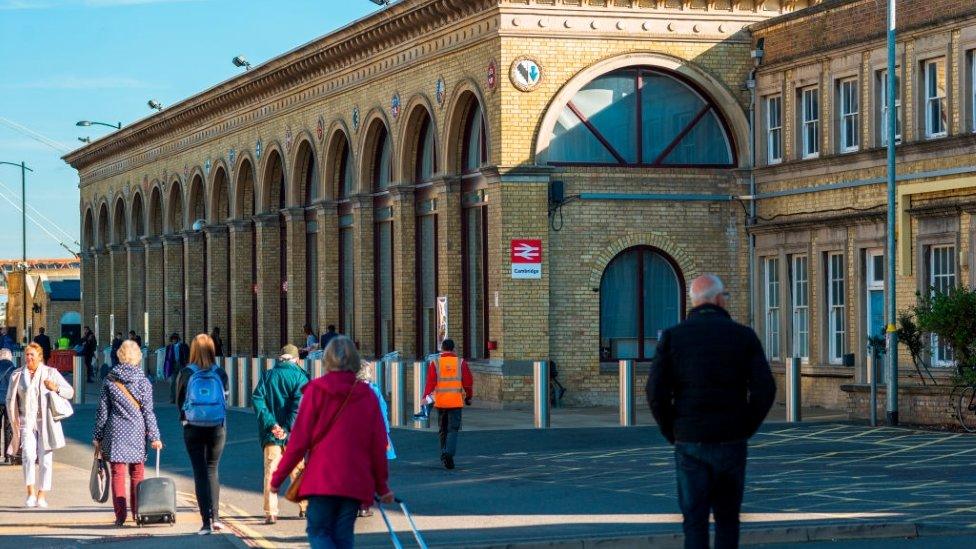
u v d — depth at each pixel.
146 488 17.23
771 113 35.94
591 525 16.19
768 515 16.41
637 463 22.86
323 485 11.23
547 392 29.30
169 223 61.44
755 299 35.94
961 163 29.47
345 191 45.31
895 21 30.09
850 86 33.25
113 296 69.44
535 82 34.75
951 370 29.03
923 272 30.33
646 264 36.09
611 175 35.53
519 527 16.22
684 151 36.22
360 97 42.84
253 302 53.66
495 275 35.03
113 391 17.38
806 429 27.25
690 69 35.84
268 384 17.38
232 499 19.94
